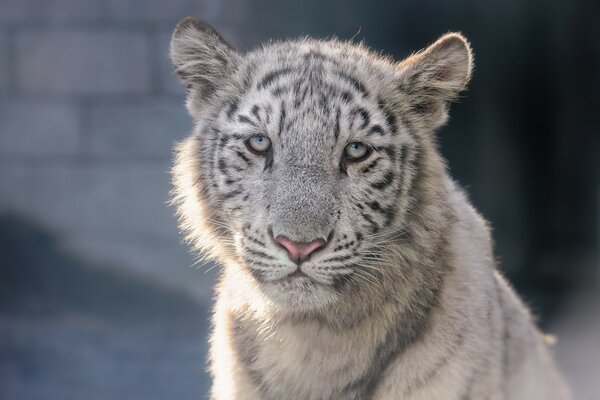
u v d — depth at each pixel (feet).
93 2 50.26
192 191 20.06
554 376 24.62
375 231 18.81
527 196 65.82
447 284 19.39
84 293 48.44
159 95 49.96
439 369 18.89
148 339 44.11
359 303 18.94
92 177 50.47
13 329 45.09
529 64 65.16
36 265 49.32
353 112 18.80
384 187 18.88
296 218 17.66
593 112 69.26
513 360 21.30
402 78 19.85
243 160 18.90
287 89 18.97
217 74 20.54
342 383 19.44
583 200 68.03
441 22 60.13
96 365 41.01
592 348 47.01
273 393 19.62
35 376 39.78
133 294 48.08
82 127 50.62
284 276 18.13
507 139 64.80
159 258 48.67
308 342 19.24
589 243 67.21
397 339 19.10
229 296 20.06
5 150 51.19
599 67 68.54
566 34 67.00
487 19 62.44
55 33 50.57
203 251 20.16
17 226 50.49
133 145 50.26
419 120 20.06
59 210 50.70
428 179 19.60
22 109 50.98
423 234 19.29
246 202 18.70
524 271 63.87
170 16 49.47
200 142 20.03
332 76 19.25
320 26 53.26
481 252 20.90
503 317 21.02
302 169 18.22
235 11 47.96
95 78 50.39
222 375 20.24
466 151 63.41
